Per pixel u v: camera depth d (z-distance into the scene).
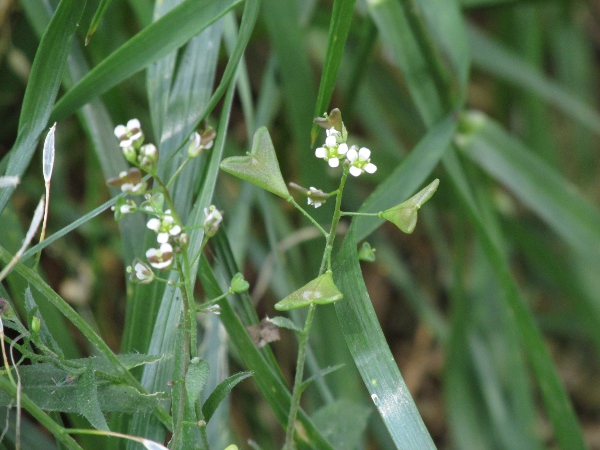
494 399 0.36
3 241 0.25
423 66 0.28
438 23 0.28
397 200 0.26
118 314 0.36
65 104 0.23
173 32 0.23
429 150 0.27
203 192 0.23
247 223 0.28
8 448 0.24
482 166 0.32
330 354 0.29
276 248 0.27
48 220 0.33
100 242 0.35
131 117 0.31
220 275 0.26
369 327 0.22
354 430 0.25
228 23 0.27
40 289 0.21
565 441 0.28
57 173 0.34
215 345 0.26
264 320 0.24
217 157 0.23
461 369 0.36
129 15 0.32
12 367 0.22
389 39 0.28
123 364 0.22
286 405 0.24
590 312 0.37
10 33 0.30
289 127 0.33
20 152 0.23
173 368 0.23
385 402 0.22
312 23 0.35
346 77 0.38
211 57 0.25
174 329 0.23
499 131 0.32
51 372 0.22
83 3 0.23
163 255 0.21
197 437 0.25
